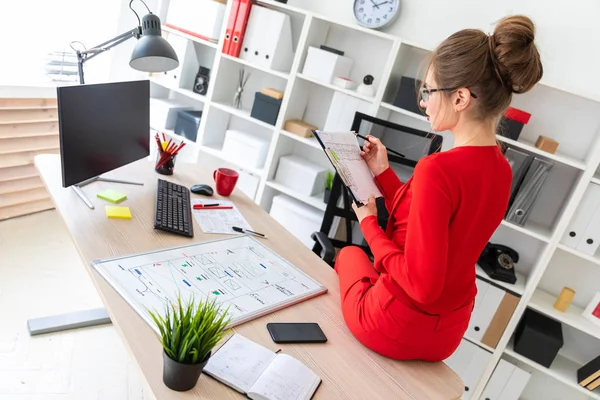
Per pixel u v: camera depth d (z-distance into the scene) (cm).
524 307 243
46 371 189
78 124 157
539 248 259
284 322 125
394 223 135
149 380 94
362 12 276
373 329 124
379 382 115
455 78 112
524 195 239
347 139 163
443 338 125
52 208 313
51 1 290
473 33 113
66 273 253
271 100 295
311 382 105
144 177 194
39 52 292
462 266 120
